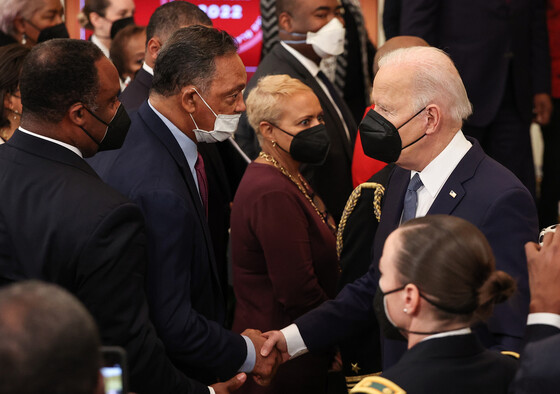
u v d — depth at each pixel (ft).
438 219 8.80
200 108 12.55
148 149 12.34
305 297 14.64
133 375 10.80
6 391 5.90
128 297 10.61
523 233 11.10
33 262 10.44
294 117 15.07
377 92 11.89
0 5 22.29
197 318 12.10
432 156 11.84
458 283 8.38
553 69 26.55
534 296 9.37
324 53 21.15
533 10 25.34
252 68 30.71
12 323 6.03
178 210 11.78
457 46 23.62
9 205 10.70
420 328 8.72
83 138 11.26
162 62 12.51
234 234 15.28
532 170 25.17
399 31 26.21
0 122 14.70
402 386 8.23
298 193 14.96
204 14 17.81
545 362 8.12
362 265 14.14
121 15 26.00
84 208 10.46
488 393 8.38
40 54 10.91
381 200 13.85
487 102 23.91
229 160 17.85
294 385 15.14
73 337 6.14
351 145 21.22
